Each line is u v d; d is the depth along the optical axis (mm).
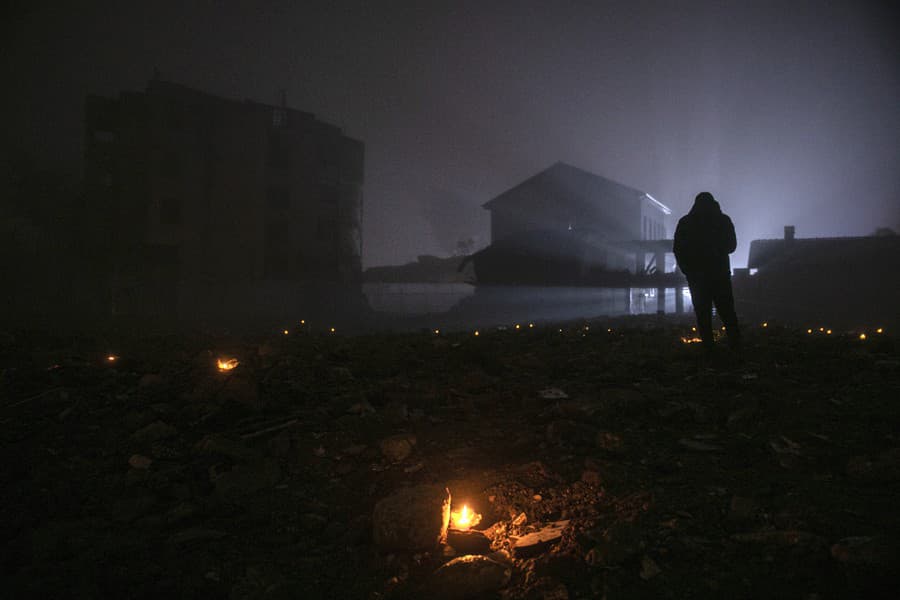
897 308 30266
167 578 2736
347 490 3797
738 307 34188
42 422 5016
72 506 3502
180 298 37719
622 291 37562
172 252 38344
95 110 38219
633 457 4094
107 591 2611
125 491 3732
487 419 5258
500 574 2605
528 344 10125
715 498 3309
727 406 5180
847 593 2330
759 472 3705
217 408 5145
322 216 44500
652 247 37406
